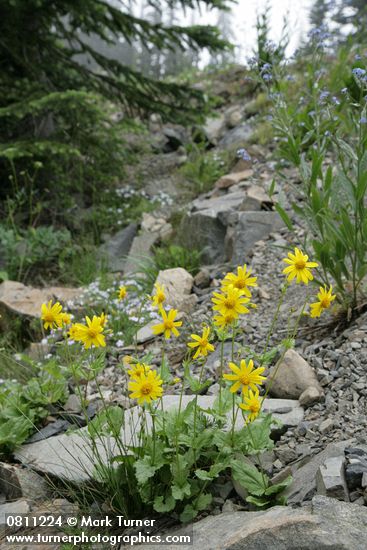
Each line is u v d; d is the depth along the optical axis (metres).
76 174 7.95
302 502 2.29
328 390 3.05
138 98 8.15
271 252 5.03
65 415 3.52
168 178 8.54
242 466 2.46
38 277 6.50
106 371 4.02
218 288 4.91
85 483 2.85
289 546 1.99
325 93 3.98
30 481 3.03
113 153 8.23
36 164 6.46
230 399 2.69
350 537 1.95
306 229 5.14
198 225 5.93
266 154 7.34
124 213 7.60
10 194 7.65
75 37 7.88
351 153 3.60
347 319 3.59
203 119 8.28
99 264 6.55
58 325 2.74
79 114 7.03
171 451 2.57
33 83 7.05
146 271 5.48
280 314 4.04
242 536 2.06
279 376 3.20
